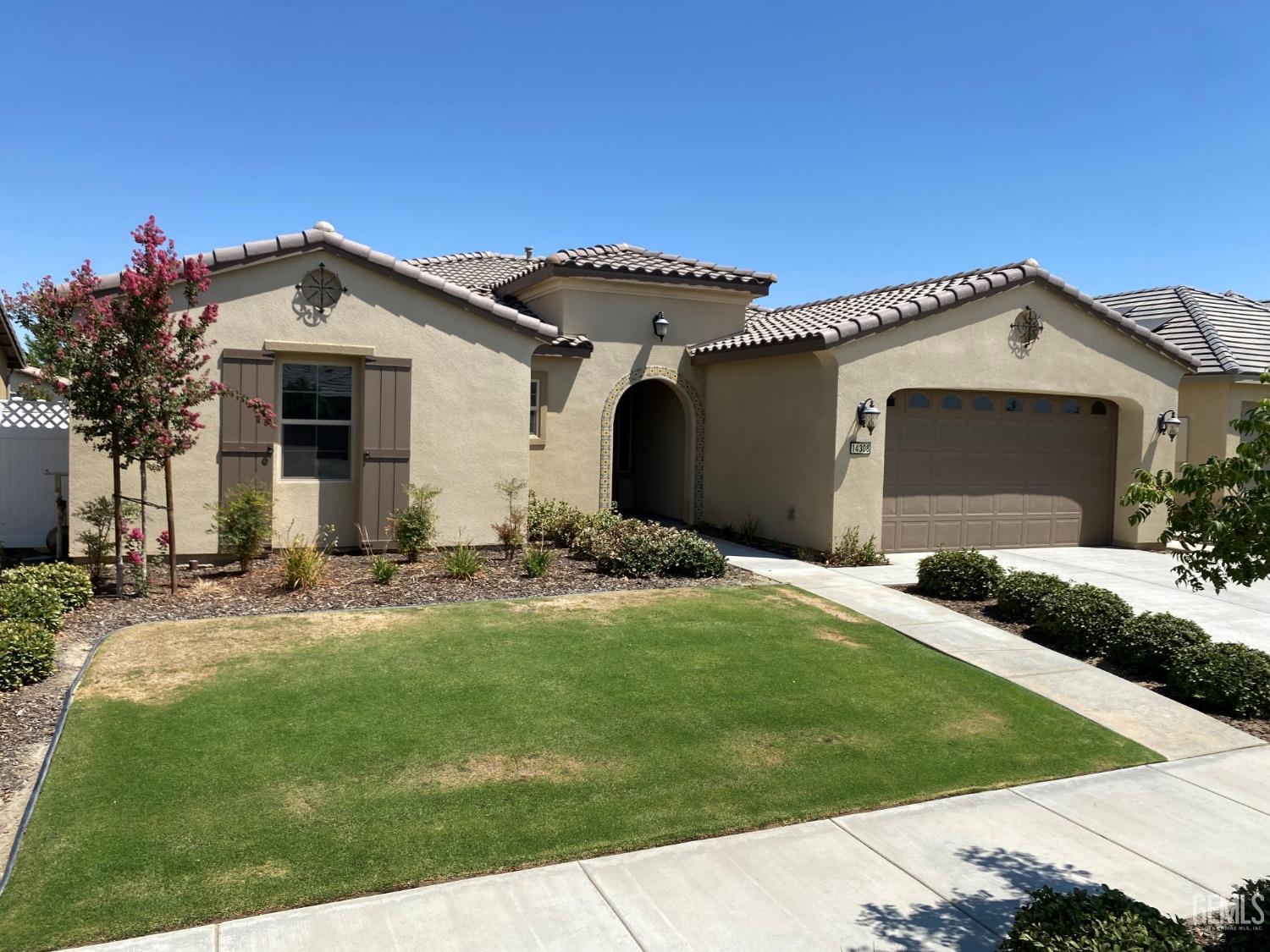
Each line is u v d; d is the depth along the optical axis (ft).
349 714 23.04
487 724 22.85
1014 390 51.19
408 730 22.26
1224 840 18.57
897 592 38.99
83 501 38.22
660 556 40.29
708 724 23.66
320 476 42.60
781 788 20.22
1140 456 54.95
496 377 44.78
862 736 23.40
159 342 32.45
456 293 43.24
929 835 18.39
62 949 13.65
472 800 18.95
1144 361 54.44
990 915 15.47
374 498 42.32
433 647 28.45
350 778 19.67
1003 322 49.88
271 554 41.22
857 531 46.75
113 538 38.47
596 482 55.83
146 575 37.14
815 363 47.67
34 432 44.34
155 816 17.67
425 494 42.09
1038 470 54.34
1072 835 18.62
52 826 17.11
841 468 46.19
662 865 16.79
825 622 33.50
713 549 41.34
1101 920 12.69
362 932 14.37
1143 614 31.24
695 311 58.08
